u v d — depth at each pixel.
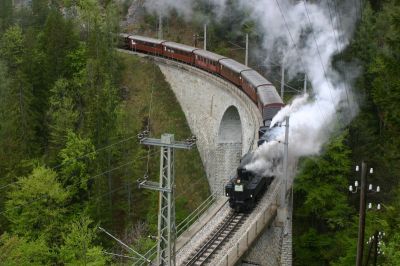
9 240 30.70
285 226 31.23
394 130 21.67
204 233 30.36
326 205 38.47
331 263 34.38
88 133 47.53
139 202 48.44
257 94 42.62
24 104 48.91
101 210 44.53
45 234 39.38
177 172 52.78
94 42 61.09
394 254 23.20
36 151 48.91
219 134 49.84
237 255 26.05
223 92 49.38
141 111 60.69
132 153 51.12
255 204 33.06
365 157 41.03
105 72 57.31
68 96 53.84
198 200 49.91
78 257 33.09
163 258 21.73
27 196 39.69
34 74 54.34
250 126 41.59
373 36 46.47
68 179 46.62
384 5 50.06
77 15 73.75
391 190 38.31
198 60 59.28
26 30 69.62
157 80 64.31
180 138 57.41
